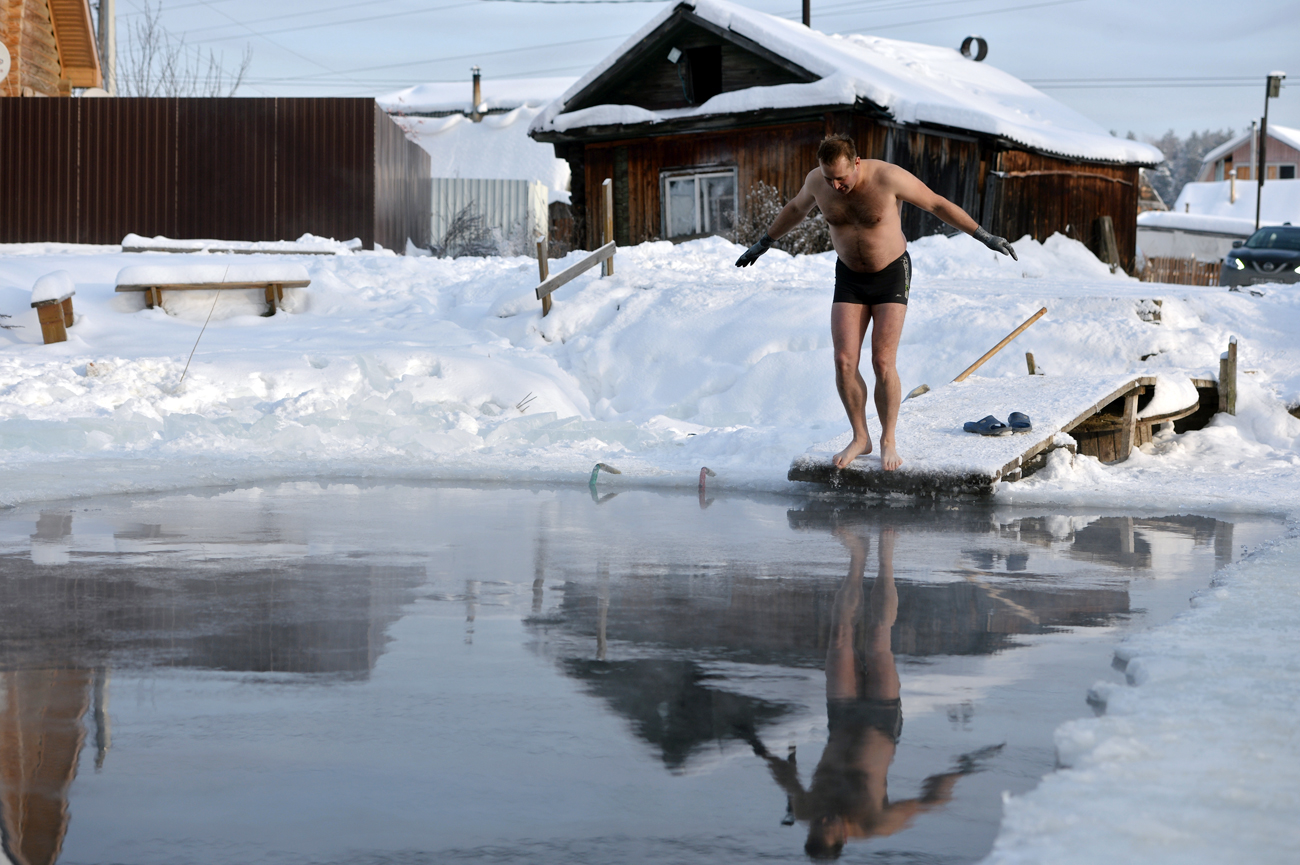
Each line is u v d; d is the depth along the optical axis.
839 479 7.46
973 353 11.29
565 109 22.64
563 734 2.51
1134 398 9.11
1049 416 8.23
